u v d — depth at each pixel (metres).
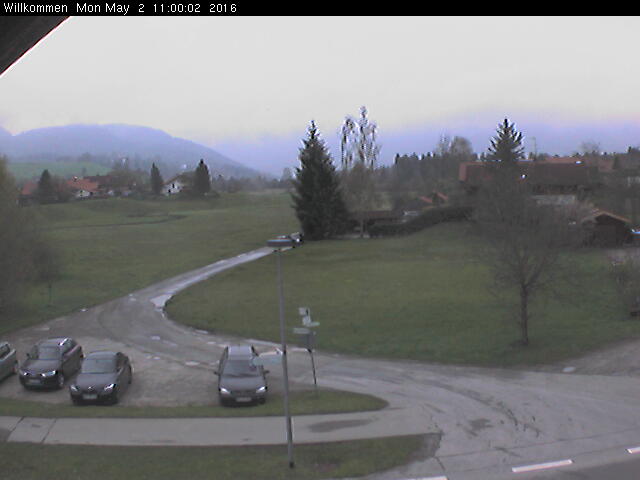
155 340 29.20
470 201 65.69
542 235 24.09
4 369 21.73
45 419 15.12
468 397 17.78
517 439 13.80
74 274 51.88
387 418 15.40
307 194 70.50
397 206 105.19
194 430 14.35
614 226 47.81
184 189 145.12
